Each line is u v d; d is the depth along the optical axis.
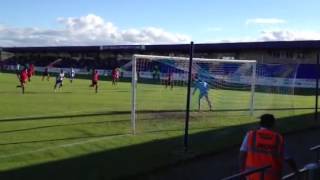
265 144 6.94
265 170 6.66
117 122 19.50
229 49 75.62
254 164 6.91
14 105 26.44
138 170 11.45
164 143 14.76
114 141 14.88
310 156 13.75
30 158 12.31
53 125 18.34
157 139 15.42
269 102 31.59
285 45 68.19
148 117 21.44
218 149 14.25
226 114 23.30
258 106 28.38
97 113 22.91
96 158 12.49
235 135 16.70
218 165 12.51
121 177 10.84
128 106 26.88
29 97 32.47
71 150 13.40
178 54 86.19
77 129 17.34
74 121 19.66
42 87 44.50
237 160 13.09
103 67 97.19
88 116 21.56
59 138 15.35
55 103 28.20
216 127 18.55
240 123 19.91
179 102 30.19
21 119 20.09
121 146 14.13
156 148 13.98
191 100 26.36
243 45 73.50
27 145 14.09
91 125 18.47
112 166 11.70
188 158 12.95
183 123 19.44
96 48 99.69
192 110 24.66
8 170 11.01
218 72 30.23
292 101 33.97
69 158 12.40
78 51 104.38
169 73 44.28
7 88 41.81
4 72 89.94
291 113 25.12
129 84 55.19
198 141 15.31
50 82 54.62
